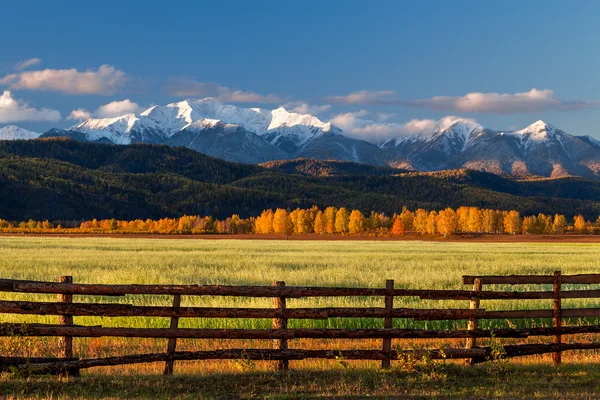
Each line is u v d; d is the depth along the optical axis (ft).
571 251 311.68
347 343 67.00
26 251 259.39
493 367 51.42
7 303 48.11
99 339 66.74
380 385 47.39
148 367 54.34
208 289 50.03
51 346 63.21
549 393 45.55
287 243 423.64
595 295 55.57
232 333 50.47
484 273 150.71
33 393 44.34
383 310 52.21
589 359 56.75
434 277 135.13
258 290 50.52
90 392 45.09
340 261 198.90
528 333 54.19
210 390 45.96
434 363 51.65
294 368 52.26
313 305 87.61
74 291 49.06
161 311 49.80
